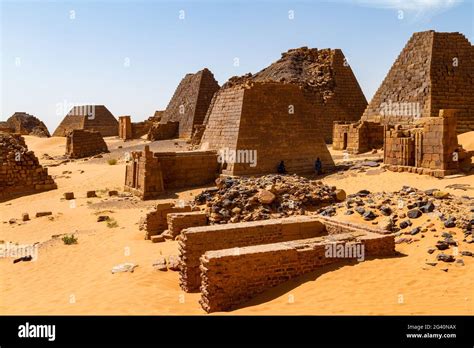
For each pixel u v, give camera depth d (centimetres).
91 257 1658
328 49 6925
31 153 3512
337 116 6406
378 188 2520
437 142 2691
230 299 1076
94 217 2419
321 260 1191
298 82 6350
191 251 1301
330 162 3472
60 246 1831
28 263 1630
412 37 4869
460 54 4612
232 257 1077
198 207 2050
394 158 2997
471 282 1064
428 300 975
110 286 1284
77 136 5953
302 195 2031
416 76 4625
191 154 3138
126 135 8088
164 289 1266
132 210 2573
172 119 7750
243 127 3097
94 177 3981
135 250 1691
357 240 1260
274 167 3170
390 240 1285
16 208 2894
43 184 3500
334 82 6625
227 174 3080
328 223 1540
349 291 1041
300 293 1055
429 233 1407
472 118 4428
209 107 6556
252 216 1844
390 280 1095
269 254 1120
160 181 2936
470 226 1365
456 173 2644
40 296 1258
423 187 2375
